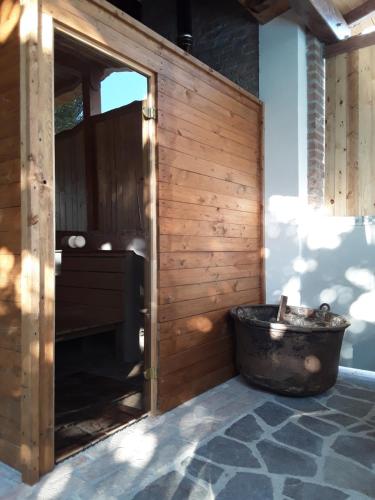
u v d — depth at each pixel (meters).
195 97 2.99
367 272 3.51
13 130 1.98
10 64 1.99
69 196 5.26
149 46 2.59
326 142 3.88
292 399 2.97
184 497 1.80
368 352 3.51
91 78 4.79
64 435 2.35
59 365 3.79
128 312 3.90
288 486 1.89
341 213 3.77
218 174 3.25
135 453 2.18
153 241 2.64
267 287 3.87
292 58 3.71
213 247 3.20
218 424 2.54
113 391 3.11
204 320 3.10
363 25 3.86
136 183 4.34
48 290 1.97
